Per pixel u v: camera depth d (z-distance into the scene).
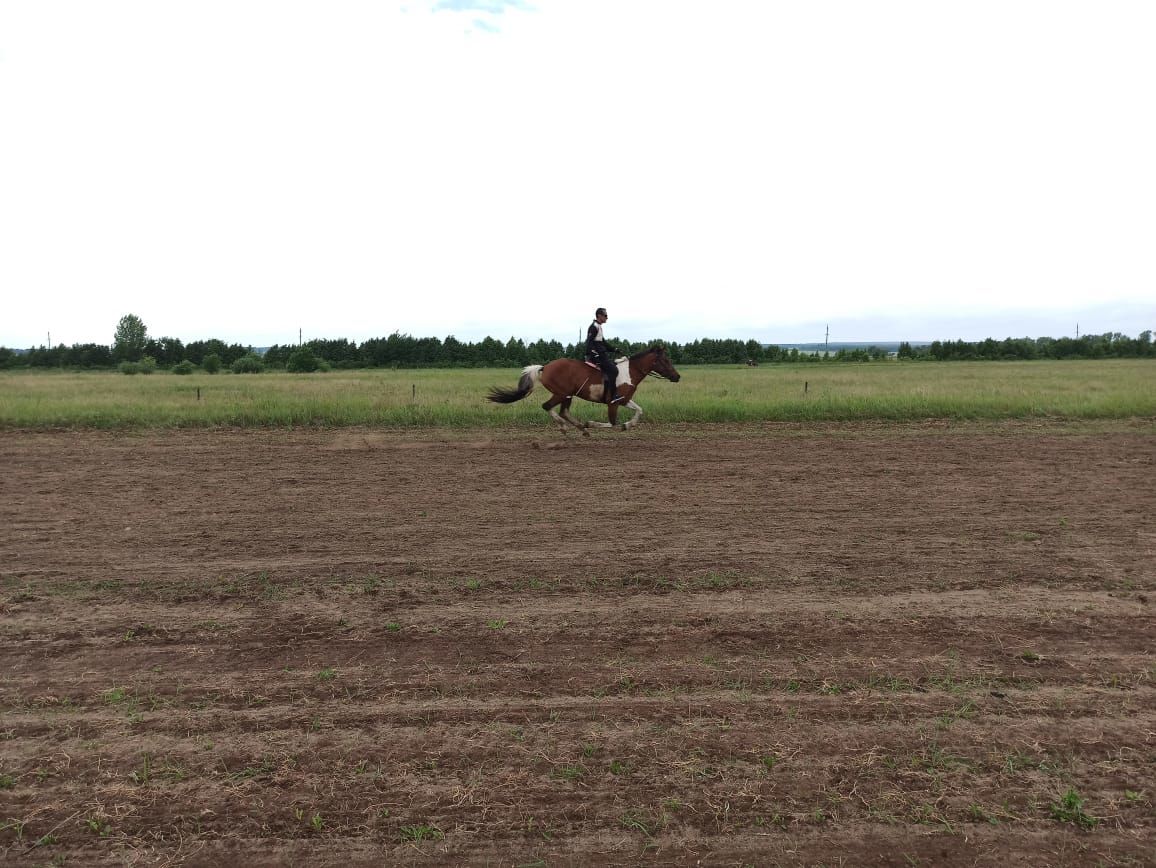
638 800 3.33
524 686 4.34
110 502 9.02
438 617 5.34
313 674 4.50
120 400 20.14
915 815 3.23
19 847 3.05
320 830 3.15
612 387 13.40
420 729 3.90
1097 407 17.17
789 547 6.98
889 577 6.11
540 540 7.30
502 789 3.41
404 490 9.73
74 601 5.64
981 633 5.00
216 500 9.15
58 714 4.05
